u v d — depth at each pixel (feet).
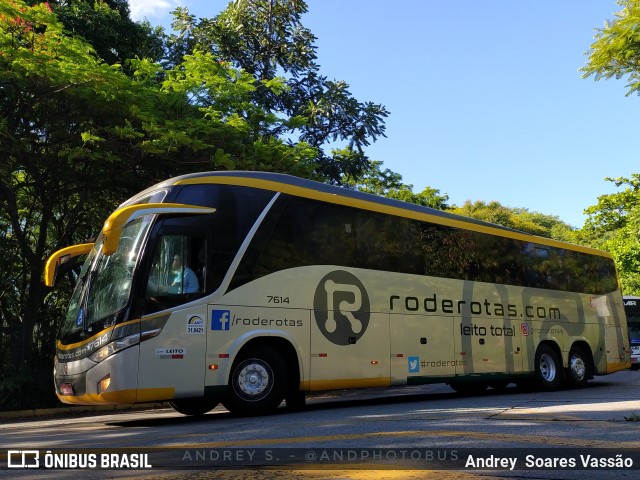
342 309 33.24
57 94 48.29
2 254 53.21
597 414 24.67
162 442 19.85
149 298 26.84
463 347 39.96
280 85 61.00
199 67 56.08
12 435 26.50
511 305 44.57
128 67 66.08
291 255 31.73
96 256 30.30
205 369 27.58
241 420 26.94
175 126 48.85
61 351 28.40
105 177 52.16
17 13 45.37
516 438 18.38
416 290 37.73
